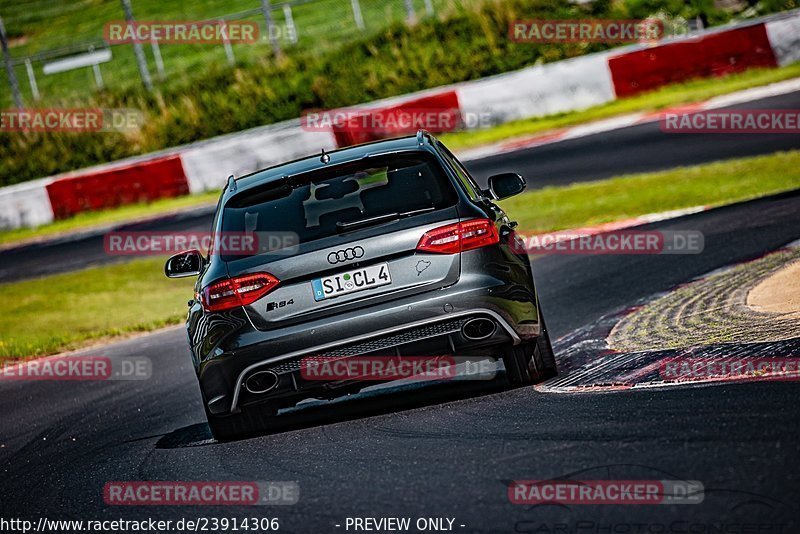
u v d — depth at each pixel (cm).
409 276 1827
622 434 1502
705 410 1552
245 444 1939
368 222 1841
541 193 5400
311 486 1543
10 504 1869
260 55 10244
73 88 11462
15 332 4462
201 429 2227
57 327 4434
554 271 3722
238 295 1836
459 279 1833
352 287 1823
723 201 4341
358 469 1580
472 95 7656
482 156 6731
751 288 2564
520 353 1967
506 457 1491
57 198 7581
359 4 11375
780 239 3228
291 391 1866
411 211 1853
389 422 1867
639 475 1306
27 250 6731
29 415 2841
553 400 1812
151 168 7581
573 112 7656
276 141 7569
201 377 1878
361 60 9219
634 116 6944
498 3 9181
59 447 2347
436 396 2044
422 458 1571
